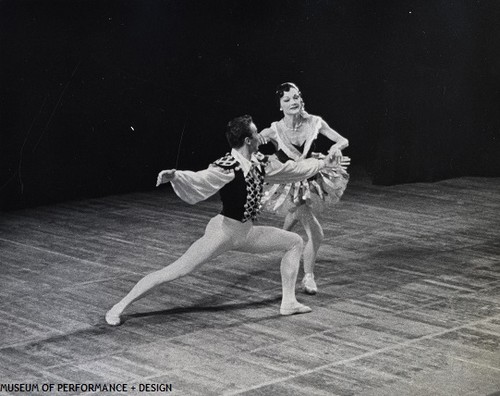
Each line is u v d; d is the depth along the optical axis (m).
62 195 10.88
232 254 8.36
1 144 10.27
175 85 11.58
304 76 12.88
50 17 10.34
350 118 13.55
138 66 11.20
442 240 9.12
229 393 5.18
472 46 12.29
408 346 6.03
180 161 11.82
